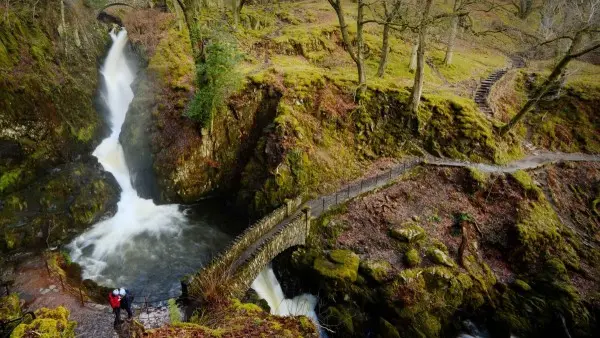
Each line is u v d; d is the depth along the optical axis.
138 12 35.06
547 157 28.97
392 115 29.06
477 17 50.28
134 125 27.38
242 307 13.24
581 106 32.66
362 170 27.00
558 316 19.02
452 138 28.08
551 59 41.69
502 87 33.72
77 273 18.73
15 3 26.02
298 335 10.89
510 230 22.66
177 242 22.53
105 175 25.20
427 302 18.72
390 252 20.98
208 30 27.83
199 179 26.34
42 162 22.08
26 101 22.25
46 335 9.42
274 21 41.91
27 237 19.22
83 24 31.19
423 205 24.23
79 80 27.91
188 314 13.85
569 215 24.61
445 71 36.84
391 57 37.81
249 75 28.25
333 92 29.45
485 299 19.91
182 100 26.94
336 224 22.08
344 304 19.00
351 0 53.22
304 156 25.03
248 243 17.69
